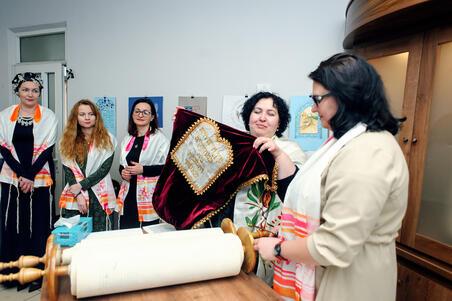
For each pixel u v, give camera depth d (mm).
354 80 707
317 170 749
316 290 767
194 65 2322
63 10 2740
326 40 1968
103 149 1944
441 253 1192
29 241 2002
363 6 1325
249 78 2178
